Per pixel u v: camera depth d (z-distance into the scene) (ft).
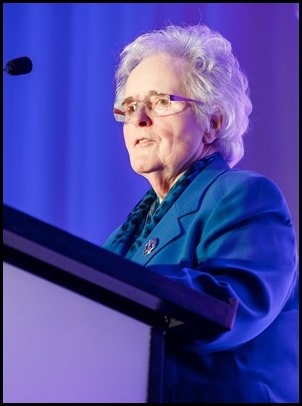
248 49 32.91
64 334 8.93
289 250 12.00
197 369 11.14
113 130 32.65
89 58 33.30
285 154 31.76
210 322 8.98
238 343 10.59
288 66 32.65
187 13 33.35
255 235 11.81
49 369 8.80
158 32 16.29
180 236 12.71
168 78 14.90
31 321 8.89
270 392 11.43
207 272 11.16
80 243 8.69
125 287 8.82
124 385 8.91
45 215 31.86
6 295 8.89
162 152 14.55
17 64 12.92
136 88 15.02
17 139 32.32
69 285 9.05
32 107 32.65
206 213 12.57
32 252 8.78
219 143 15.26
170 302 8.84
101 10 34.01
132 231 14.71
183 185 13.88
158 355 9.06
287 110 32.24
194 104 14.80
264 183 12.66
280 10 33.01
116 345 9.02
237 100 15.34
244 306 10.53
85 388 8.82
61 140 32.58
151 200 15.21
